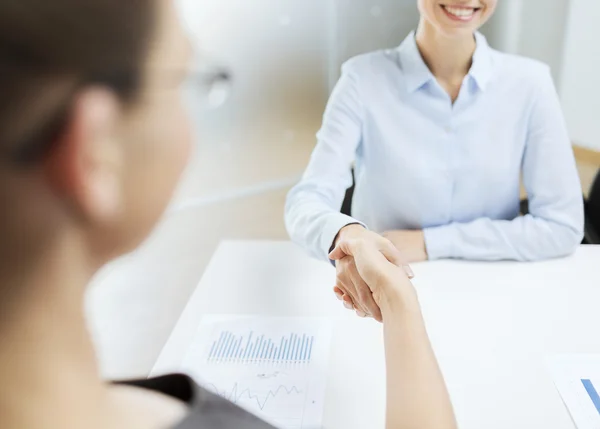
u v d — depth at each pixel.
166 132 0.26
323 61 3.58
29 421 0.25
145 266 2.52
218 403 0.33
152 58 0.25
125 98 0.24
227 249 1.27
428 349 0.61
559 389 0.80
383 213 1.40
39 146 0.22
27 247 0.23
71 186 0.23
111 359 1.80
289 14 3.37
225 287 1.11
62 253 0.25
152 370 0.88
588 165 3.61
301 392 0.82
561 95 3.74
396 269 0.75
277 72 3.47
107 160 0.24
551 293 1.04
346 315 1.00
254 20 3.28
